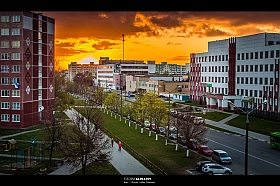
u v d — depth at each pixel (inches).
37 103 3198.8
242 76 3993.6
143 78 6988.2
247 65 3895.2
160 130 2753.4
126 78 7475.4
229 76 4224.9
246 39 3909.9
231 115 3646.7
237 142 2373.3
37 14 3189.0
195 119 2539.4
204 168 1609.3
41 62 3255.4
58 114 3531.0
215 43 4554.6
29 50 3075.8
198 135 2172.7
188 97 5398.6
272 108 3469.5
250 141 2411.4
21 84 2984.7
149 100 2760.8
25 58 3019.2
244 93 3959.2
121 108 3715.6
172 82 6082.7
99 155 1712.6
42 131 2797.7
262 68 3631.9
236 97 4008.4
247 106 3853.3
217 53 4515.3
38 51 3206.2
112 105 4158.5
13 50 2992.1
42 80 3275.1
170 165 1768.0
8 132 2773.1
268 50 3535.9
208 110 4067.4
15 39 2989.7
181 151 2101.4
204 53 4847.4
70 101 4252.0
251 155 2009.1
